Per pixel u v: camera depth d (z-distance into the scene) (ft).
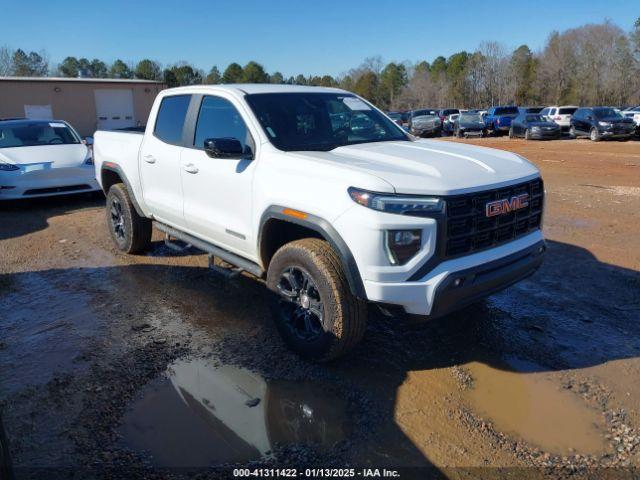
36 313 15.75
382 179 10.70
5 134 32.91
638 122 85.15
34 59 256.11
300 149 13.55
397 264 10.61
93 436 10.08
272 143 13.39
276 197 12.45
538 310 15.55
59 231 25.45
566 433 10.19
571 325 14.60
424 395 11.44
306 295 12.19
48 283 18.29
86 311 15.87
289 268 12.42
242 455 9.57
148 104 101.71
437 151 13.48
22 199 29.99
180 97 16.84
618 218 26.08
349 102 16.38
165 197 17.21
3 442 6.84
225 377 12.17
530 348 13.42
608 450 9.73
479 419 10.63
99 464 9.33
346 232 10.87
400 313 11.09
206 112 15.55
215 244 15.71
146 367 12.59
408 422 10.52
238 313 15.62
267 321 15.06
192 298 16.80
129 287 17.81
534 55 250.37
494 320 14.93
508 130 107.04
